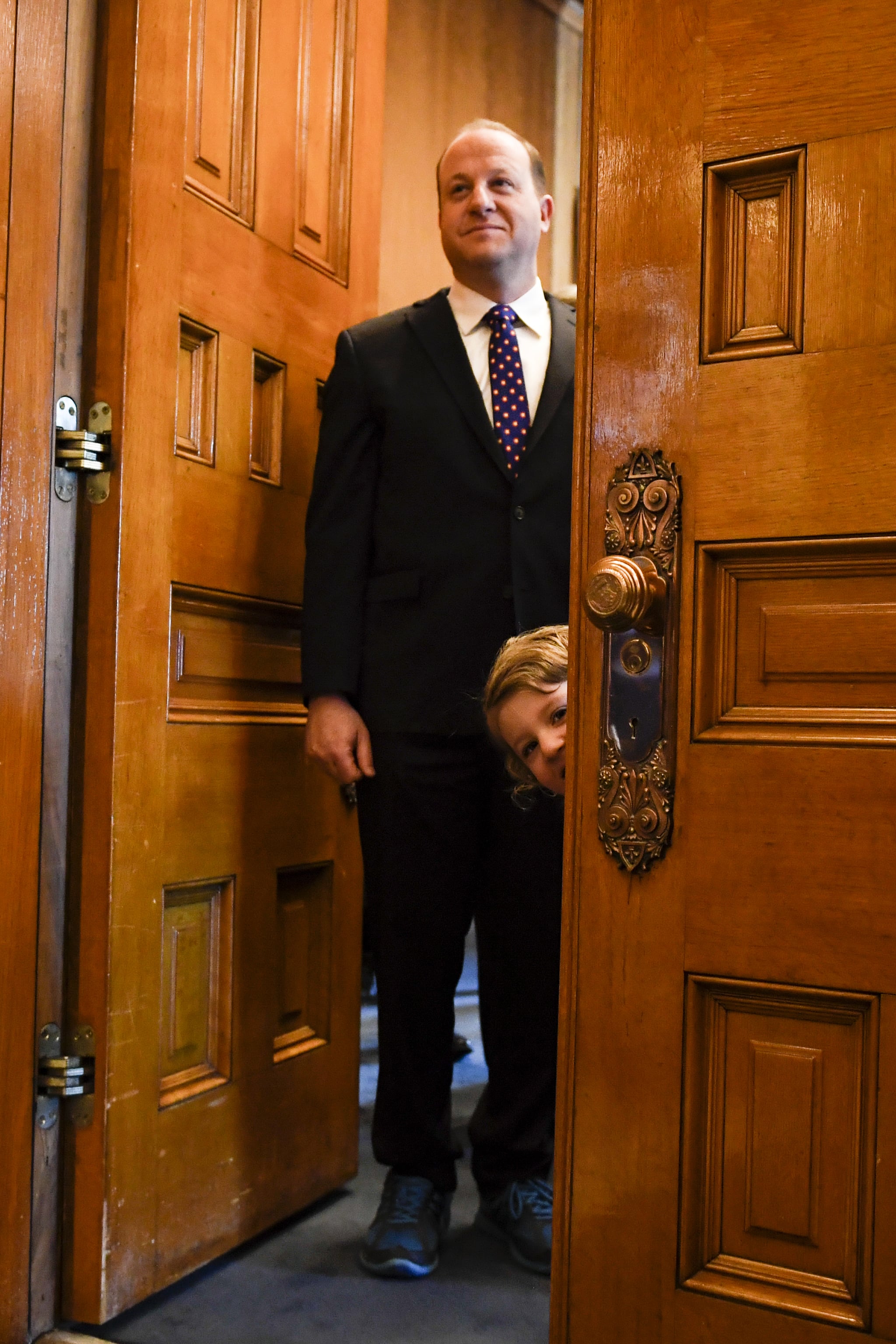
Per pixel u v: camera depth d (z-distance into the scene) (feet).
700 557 3.94
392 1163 6.54
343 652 6.42
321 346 7.21
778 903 3.79
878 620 3.73
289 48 6.86
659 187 4.07
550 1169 6.67
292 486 6.95
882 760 3.67
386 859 6.42
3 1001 5.31
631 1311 3.93
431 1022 6.51
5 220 5.31
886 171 3.72
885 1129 3.59
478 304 6.74
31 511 5.45
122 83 5.72
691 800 3.93
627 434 4.09
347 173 7.46
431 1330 5.65
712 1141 3.89
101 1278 5.49
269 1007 6.66
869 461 3.71
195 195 6.12
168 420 5.94
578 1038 4.08
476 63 18.52
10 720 5.34
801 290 3.83
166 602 5.95
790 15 3.87
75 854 5.66
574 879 4.12
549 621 6.31
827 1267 3.71
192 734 6.11
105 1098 5.52
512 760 5.88
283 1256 6.47
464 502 6.39
